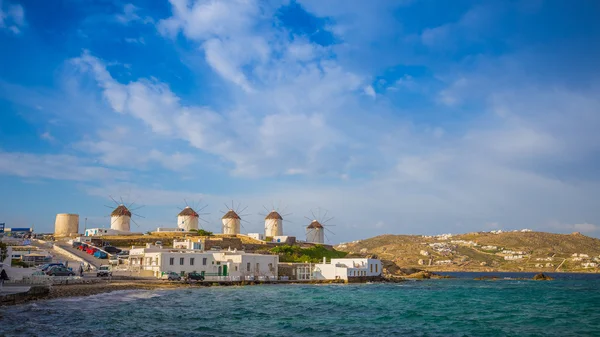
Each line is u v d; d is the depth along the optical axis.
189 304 63.78
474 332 48.03
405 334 46.44
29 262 100.81
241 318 53.38
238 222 173.12
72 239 138.00
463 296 89.50
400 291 97.88
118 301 63.53
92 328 44.03
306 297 77.88
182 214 170.12
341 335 45.19
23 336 39.47
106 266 97.56
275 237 161.38
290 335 44.47
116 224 161.88
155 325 47.00
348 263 129.88
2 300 55.12
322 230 182.88
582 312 64.75
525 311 65.50
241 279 103.62
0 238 117.12
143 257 103.12
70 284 76.31
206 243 133.25
